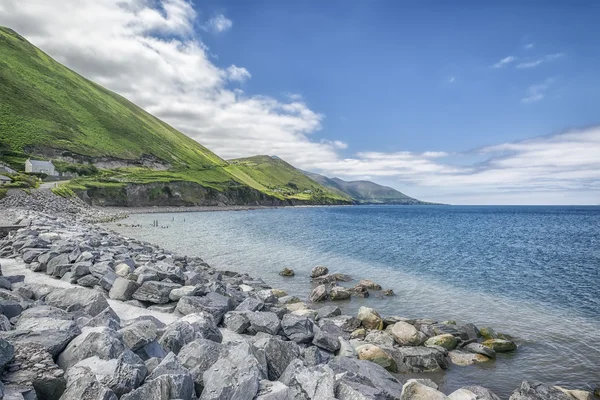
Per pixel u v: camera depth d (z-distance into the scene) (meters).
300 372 8.04
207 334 10.71
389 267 36.94
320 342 13.13
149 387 6.23
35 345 6.62
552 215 182.50
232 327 12.95
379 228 87.50
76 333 7.73
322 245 52.44
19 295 11.42
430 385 10.52
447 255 45.94
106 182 144.12
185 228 77.25
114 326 9.29
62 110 193.62
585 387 13.17
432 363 14.29
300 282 29.36
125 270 17.66
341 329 17.58
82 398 5.59
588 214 196.12
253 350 8.82
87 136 188.38
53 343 6.99
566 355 15.86
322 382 7.59
